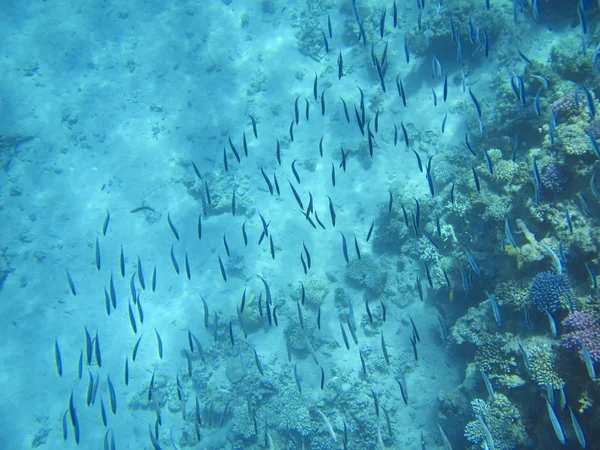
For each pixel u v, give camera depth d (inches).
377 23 518.3
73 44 700.0
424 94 462.0
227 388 398.0
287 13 631.8
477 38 256.7
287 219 471.2
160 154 591.5
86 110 649.0
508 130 348.8
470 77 434.3
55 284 535.2
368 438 309.9
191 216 525.0
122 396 442.6
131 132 621.6
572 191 235.1
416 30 472.7
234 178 516.7
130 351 467.8
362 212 439.8
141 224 545.6
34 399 468.4
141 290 495.5
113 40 700.0
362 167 463.2
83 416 445.1
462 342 280.2
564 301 205.6
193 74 637.3
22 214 584.7
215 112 590.2
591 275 193.0
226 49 637.3
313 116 524.1
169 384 432.8
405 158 445.7
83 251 548.7
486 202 298.7
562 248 212.1
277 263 450.6
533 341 211.0
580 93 259.6
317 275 422.6
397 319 363.6
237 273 466.9
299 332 387.9
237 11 666.2
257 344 412.8
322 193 468.4
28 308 525.0
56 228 569.9
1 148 614.9
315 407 337.7
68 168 610.9
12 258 556.4
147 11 709.9
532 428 208.5
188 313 466.0
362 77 520.1
